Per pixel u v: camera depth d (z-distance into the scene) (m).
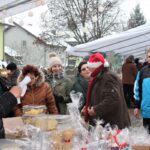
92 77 3.73
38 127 2.47
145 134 2.96
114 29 24.86
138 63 12.66
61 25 23.44
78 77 4.81
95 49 10.42
